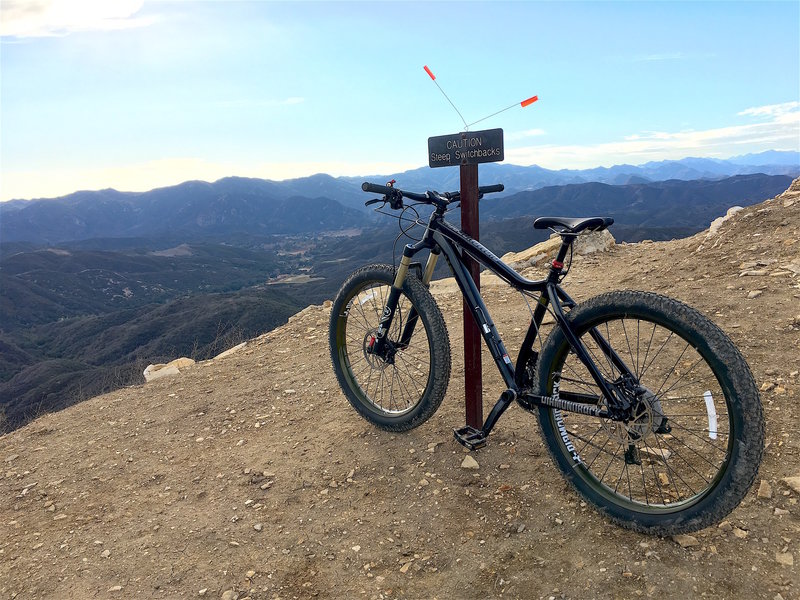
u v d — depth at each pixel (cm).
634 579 196
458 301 686
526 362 266
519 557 220
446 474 290
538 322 254
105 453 381
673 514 204
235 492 306
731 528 212
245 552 250
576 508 245
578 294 642
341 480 302
